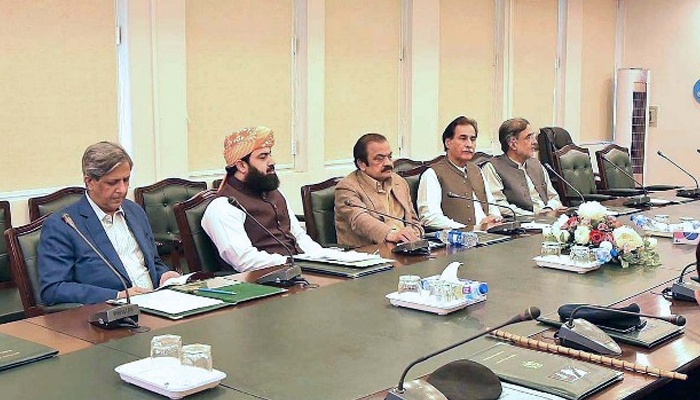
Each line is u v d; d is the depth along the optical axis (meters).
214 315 2.26
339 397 1.62
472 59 7.02
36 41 4.24
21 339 1.99
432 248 3.34
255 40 5.32
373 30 6.14
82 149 4.49
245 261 3.16
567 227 3.06
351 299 2.44
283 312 2.29
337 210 3.94
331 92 5.89
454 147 4.47
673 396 2.44
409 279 2.39
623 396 1.63
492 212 4.68
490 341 2.00
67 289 2.64
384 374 1.76
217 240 3.21
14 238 2.80
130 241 2.95
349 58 5.99
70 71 4.40
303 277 2.74
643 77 8.20
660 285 2.65
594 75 8.34
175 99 4.85
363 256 3.04
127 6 4.57
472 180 4.60
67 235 2.73
